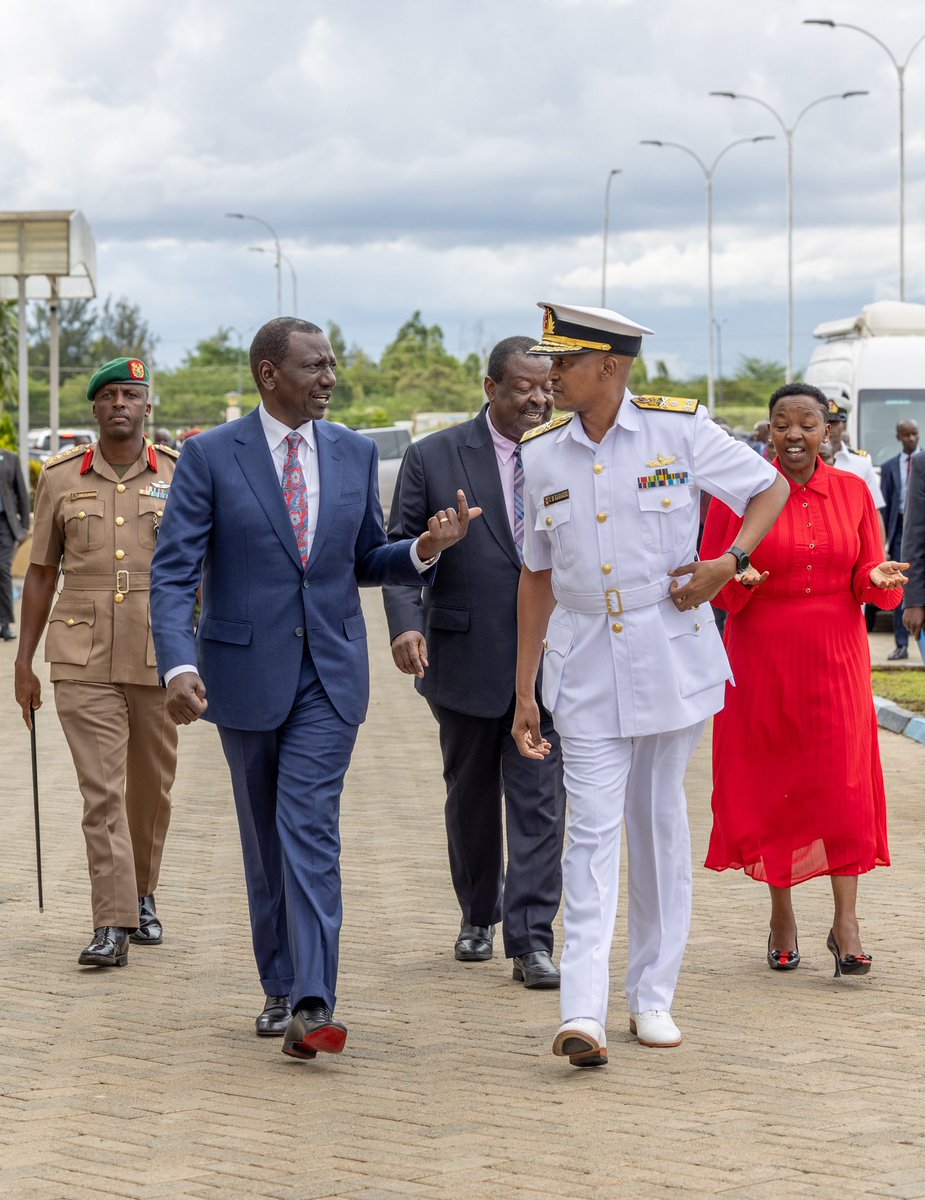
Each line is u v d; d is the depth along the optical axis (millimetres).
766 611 6707
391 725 14219
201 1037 5773
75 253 26422
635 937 5672
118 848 6852
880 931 7203
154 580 5590
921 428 24672
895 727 13570
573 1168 4414
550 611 5770
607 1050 5480
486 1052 5555
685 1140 4625
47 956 6949
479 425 6855
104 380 7066
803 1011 6020
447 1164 4461
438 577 6801
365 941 7160
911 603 10758
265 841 5758
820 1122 4770
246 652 5602
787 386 6734
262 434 5691
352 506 5723
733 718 6762
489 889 6898
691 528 5484
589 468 5422
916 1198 4180
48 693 15906
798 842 6590
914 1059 5398
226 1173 4422
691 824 9719
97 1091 5164
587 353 5332
